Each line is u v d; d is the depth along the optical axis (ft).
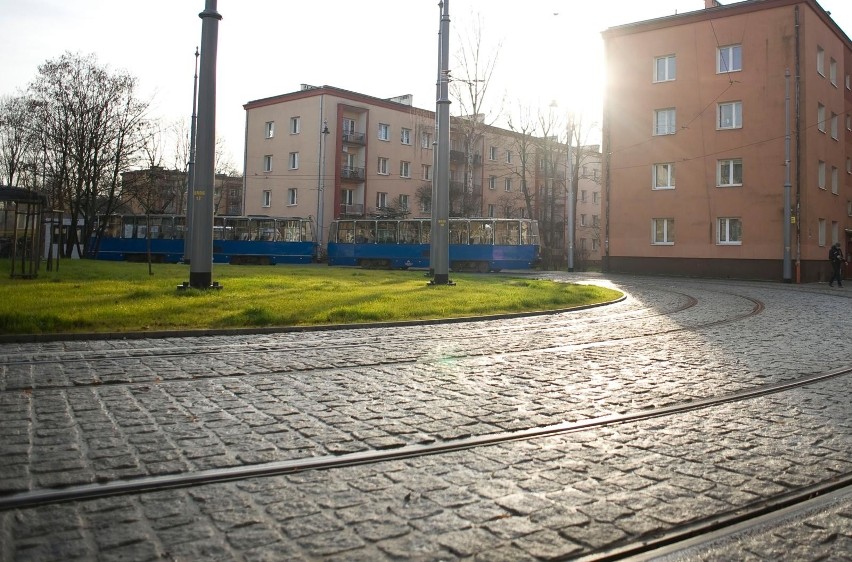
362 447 16.15
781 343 34.86
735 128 111.24
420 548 10.83
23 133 137.49
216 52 51.13
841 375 26.43
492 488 13.60
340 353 30.01
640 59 120.16
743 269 110.22
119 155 136.15
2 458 14.66
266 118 191.52
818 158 111.34
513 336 36.76
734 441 17.28
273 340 33.78
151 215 156.46
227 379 23.79
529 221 132.57
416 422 18.52
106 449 15.46
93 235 159.53
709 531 11.96
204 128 51.65
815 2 108.68
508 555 10.68
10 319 33.35
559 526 11.79
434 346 32.60
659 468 15.05
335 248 149.28
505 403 20.98
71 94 130.52
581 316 48.06
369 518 11.97
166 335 34.14
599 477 14.37
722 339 36.22
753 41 109.70
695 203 114.73
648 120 119.44
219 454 15.33
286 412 19.33
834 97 118.32
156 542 10.82
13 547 10.57
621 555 10.89
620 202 122.11
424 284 68.74
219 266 125.70
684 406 20.95
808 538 11.73
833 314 50.24
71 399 20.24
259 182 193.36
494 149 213.46
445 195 67.67
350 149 186.09
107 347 30.45
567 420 19.08
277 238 154.30
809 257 107.34
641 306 56.13
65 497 12.61
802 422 19.27
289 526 11.55
